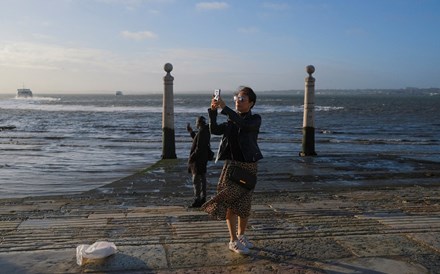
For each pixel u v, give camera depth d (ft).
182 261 13.91
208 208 14.87
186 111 231.50
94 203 26.45
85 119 163.32
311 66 51.98
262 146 74.13
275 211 21.94
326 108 291.58
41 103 410.72
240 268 13.37
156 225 18.88
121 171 47.06
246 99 14.66
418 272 13.12
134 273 12.94
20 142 80.84
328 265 13.65
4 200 28.12
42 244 15.90
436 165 45.98
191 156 25.11
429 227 18.12
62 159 57.31
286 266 13.55
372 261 13.99
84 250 13.92
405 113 223.51
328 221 19.44
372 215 20.72
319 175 38.96
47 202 26.94
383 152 64.69
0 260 13.89
